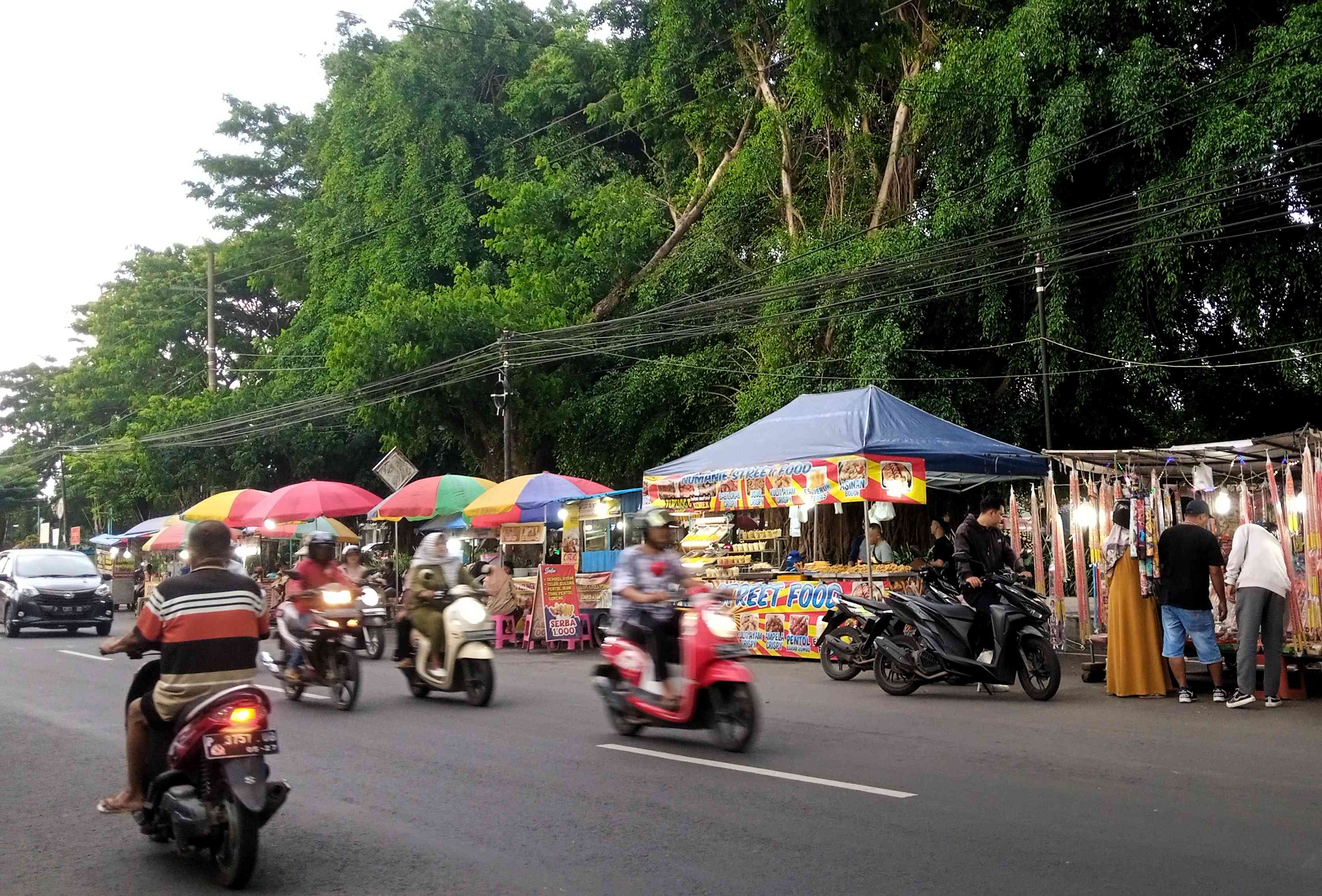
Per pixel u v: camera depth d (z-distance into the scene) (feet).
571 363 94.68
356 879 17.38
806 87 73.15
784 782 23.32
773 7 87.86
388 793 23.35
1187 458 42.55
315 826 20.70
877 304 67.41
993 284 64.18
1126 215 61.31
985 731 29.43
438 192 108.68
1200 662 35.42
